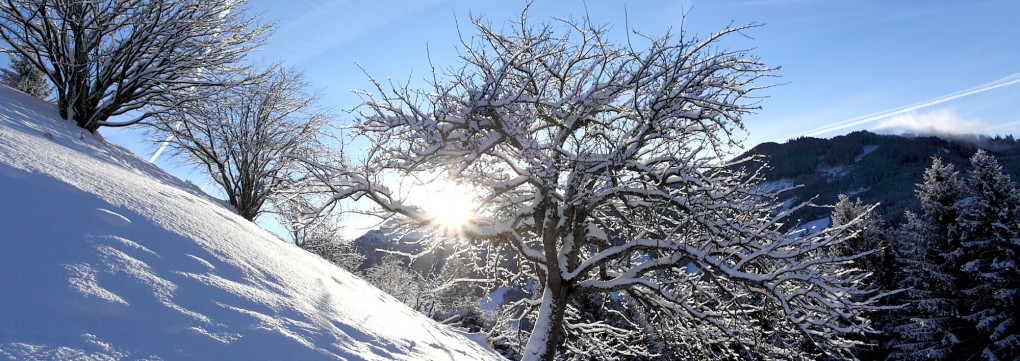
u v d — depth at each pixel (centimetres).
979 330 1933
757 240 926
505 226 889
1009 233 1970
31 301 263
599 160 800
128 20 1197
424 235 1090
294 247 819
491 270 1158
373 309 592
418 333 630
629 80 878
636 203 966
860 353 2453
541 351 815
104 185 496
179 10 1248
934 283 2212
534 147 777
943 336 2108
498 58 861
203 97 1342
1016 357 1847
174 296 337
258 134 1720
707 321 931
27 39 1122
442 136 795
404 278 2962
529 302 1062
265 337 339
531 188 1081
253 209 1712
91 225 380
